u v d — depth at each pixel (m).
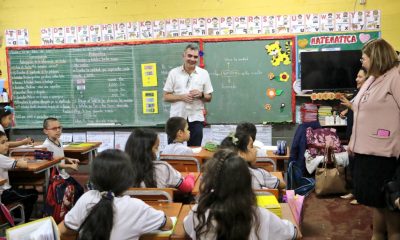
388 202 2.26
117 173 1.72
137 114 5.44
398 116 2.35
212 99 5.23
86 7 5.39
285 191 2.68
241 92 5.16
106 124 5.52
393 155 2.37
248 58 5.11
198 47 5.18
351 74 4.80
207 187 1.59
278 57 5.04
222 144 2.67
